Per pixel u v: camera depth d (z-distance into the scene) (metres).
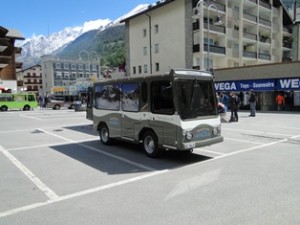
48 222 4.62
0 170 7.83
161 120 8.58
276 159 8.60
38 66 124.75
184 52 42.69
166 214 4.82
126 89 9.94
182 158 8.94
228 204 5.19
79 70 112.12
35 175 7.30
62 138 13.27
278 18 55.97
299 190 5.87
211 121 8.88
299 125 16.75
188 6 41.59
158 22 46.84
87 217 4.78
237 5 46.09
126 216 4.78
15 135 14.55
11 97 38.91
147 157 9.16
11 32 57.50
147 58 49.47
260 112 26.72
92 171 7.60
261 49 52.84
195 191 5.91
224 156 9.12
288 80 27.22
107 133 11.20
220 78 32.75
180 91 8.21
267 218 4.60
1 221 4.70
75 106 34.50
